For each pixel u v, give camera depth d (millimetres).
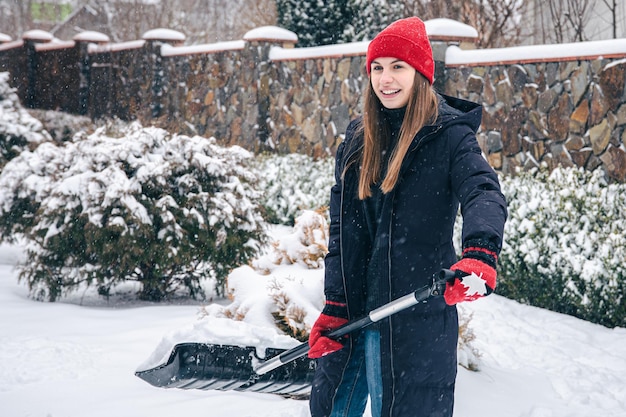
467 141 2631
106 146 6754
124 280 6754
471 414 4117
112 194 6383
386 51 2707
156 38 15680
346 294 2834
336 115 11719
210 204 6719
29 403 4082
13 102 12023
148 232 6410
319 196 10930
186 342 3402
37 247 6664
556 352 5738
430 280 2412
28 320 5828
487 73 9164
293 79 12516
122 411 3984
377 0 13617
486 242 2359
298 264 4879
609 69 7695
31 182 7176
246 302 4488
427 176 2656
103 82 17484
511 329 6441
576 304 6738
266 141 13109
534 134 8578
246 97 13422
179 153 6895
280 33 13047
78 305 6605
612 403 4621
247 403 4117
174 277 7078
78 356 4891
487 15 15062
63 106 19016
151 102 15797
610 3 14828
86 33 18172
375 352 2764
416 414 2656
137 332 5473
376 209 2777
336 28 13812
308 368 3492
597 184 7109
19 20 37688
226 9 29188
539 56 8445
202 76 14547
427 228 2668
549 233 7098
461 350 4648
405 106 2762
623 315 6363
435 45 9570
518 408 4293
